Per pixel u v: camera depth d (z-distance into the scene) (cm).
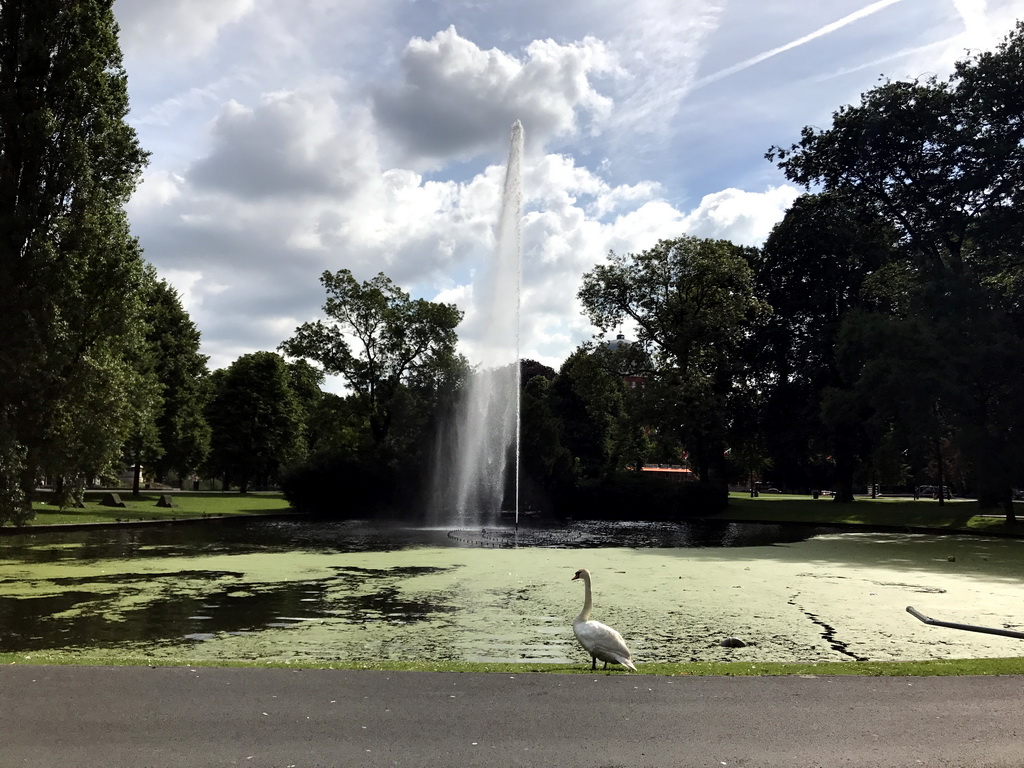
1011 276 3838
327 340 5200
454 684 761
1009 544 2856
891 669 842
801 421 5178
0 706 672
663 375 4862
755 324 5300
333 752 568
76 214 2520
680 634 1173
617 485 4916
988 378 3391
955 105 3744
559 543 2888
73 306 2484
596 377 5134
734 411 5331
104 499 4356
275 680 766
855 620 1291
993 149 3450
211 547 2594
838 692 742
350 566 2053
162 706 675
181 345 5919
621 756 566
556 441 4797
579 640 884
